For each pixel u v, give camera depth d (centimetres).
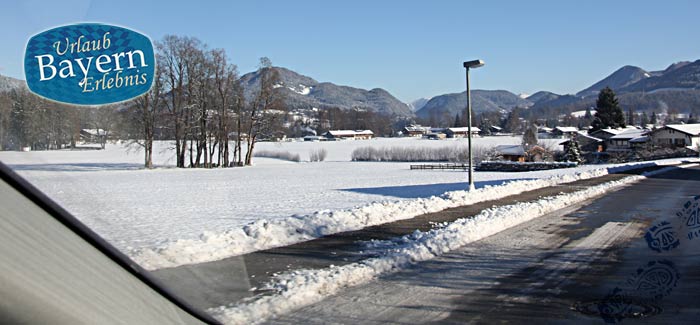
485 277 658
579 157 5959
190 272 502
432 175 4038
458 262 750
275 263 721
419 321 483
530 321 484
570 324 476
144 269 322
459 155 6525
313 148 9438
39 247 239
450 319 490
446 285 619
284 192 2350
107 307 268
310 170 4919
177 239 710
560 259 770
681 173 3209
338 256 788
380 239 948
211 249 695
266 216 1358
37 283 234
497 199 1661
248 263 681
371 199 1970
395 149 7538
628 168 3725
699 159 5138
